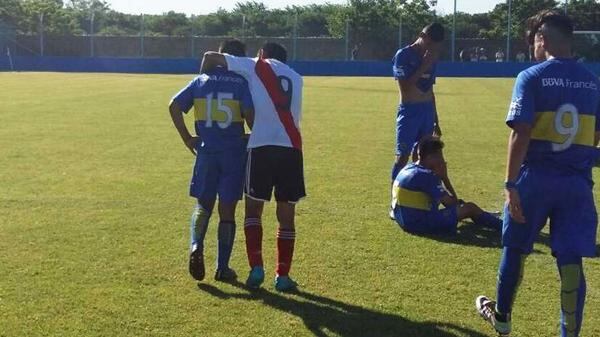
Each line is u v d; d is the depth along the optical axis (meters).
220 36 56.59
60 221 7.43
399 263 6.22
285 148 5.46
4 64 51.56
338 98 25.98
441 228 7.08
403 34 52.78
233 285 5.62
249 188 5.46
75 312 4.99
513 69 47.97
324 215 7.89
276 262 6.12
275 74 5.51
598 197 8.95
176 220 7.55
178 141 13.70
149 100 23.75
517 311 5.17
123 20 62.34
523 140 4.14
